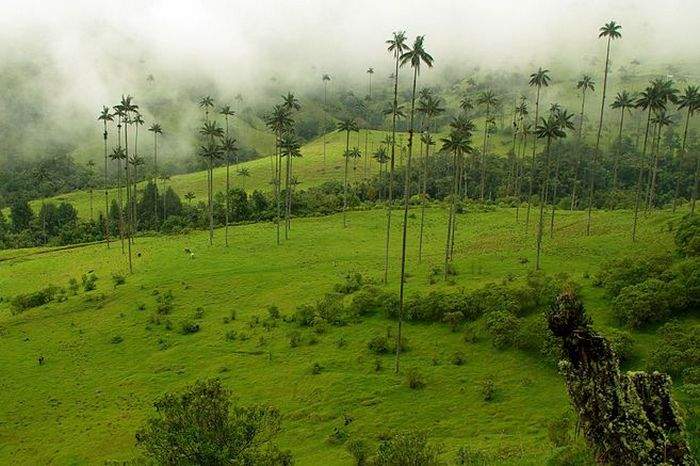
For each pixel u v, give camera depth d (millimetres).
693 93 95625
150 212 170625
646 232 84688
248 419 32094
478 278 72625
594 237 88062
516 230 107312
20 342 72125
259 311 73000
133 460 41188
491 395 45938
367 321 64062
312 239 113562
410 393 48438
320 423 45562
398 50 73188
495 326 55000
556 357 48406
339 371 53875
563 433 30406
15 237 160750
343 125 135625
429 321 61625
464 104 177125
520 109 178625
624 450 11016
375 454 38406
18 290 97750
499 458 32406
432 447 34875
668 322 49562
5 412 54750
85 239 149000
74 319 77562
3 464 46062
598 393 11578
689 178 166500
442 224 122562
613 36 101938
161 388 55688
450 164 196500
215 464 28812
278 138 127688
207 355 61719
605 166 199500
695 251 60688
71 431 49906
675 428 11312
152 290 84750
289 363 57031
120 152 123062
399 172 191375
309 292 77062
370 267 88438
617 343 46719
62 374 62000
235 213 144875
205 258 102625
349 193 162500
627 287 55094
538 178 177750
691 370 39969
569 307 12164
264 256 101688
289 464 33688
